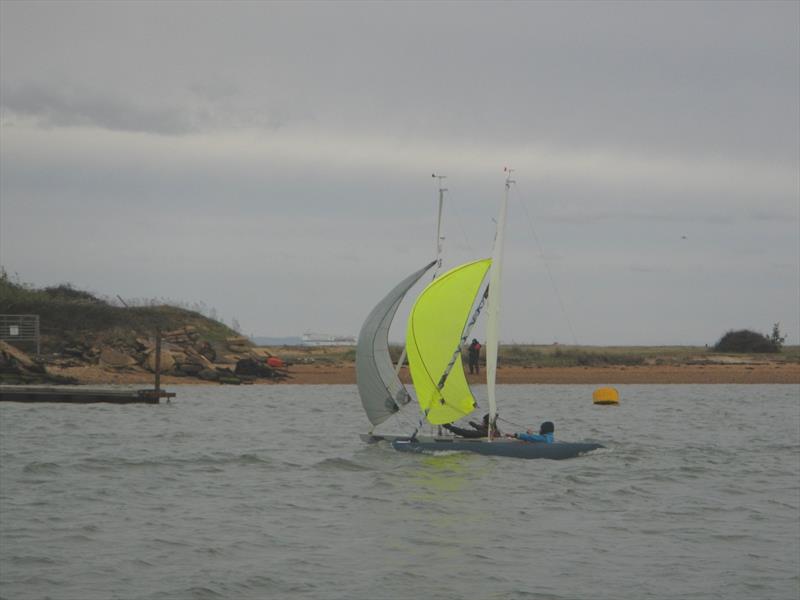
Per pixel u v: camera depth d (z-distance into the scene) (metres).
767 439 65.12
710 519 38.59
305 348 174.25
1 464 49.59
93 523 36.25
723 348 182.62
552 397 105.38
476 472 47.81
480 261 53.00
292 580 29.72
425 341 52.41
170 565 31.06
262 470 48.44
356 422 73.12
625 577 30.64
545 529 36.50
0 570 30.34
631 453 55.56
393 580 29.92
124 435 62.84
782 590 29.66
